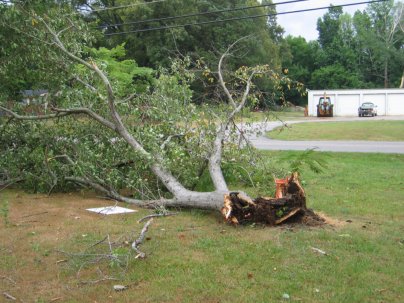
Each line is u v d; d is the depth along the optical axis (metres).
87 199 8.19
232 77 9.93
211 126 8.26
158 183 8.09
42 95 9.02
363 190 8.82
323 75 75.38
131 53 41.47
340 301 3.96
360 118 40.53
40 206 7.62
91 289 4.30
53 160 8.31
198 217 6.77
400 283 4.34
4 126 8.80
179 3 36.75
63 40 8.73
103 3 40.69
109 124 7.96
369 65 80.56
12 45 8.09
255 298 4.03
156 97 8.85
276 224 6.22
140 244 5.40
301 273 4.55
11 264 4.96
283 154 14.45
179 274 4.58
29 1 8.29
